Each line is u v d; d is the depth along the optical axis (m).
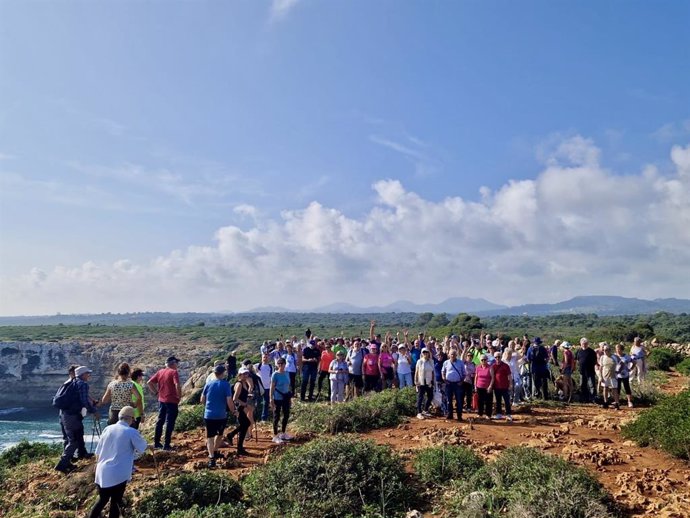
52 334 93.25
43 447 14.12
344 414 13.34
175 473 9.84
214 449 10.47
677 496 7.70
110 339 87.56
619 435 11.70
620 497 7.90
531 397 17.48
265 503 8.23
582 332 63.88
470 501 7.51
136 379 11.18
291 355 17.06
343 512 7.94
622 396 17.11
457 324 55.69
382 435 12.57
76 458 11.32
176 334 99.62
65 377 73.62
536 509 7.04
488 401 14.12
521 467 8.42
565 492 7.29
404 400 15.14
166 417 11.49
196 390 25.23
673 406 10.62
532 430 12.55
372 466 8.86
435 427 12.93
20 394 71.31
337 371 16.64
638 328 45.81
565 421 13.62
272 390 12.31
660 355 30.45
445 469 9.22
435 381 14.83
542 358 17.30
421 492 8.74
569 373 16.88
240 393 11.25
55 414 62.88
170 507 7.95
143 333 100.06
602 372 15.74
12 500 9.47
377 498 8.40
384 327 103.56
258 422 15.11
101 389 74.12
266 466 9.34
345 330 96.25
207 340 89.75
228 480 8.72
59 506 8.84
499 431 12.51
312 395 19.08
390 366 18.22
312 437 12.62
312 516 7.75
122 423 7.59
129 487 9.13
